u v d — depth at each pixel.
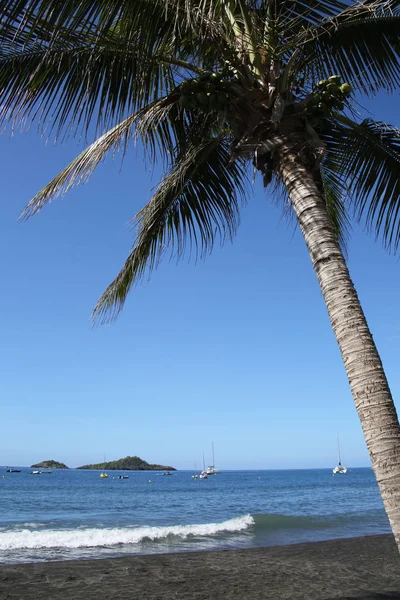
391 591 7.76
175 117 5.65
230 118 4.07
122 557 10.95
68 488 59.09
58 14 3.21
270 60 3.97
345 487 63.25
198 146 5.59
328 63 4.76
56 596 7.58
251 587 8.18
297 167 3.77
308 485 72.69
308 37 4.49
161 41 4.21
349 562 10.41
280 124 3.89
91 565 9.97
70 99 4.19
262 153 3.86
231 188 6.04
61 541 13.80
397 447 2.68
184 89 4.04
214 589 8.05
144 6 3.66
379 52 4.75
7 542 13.48
